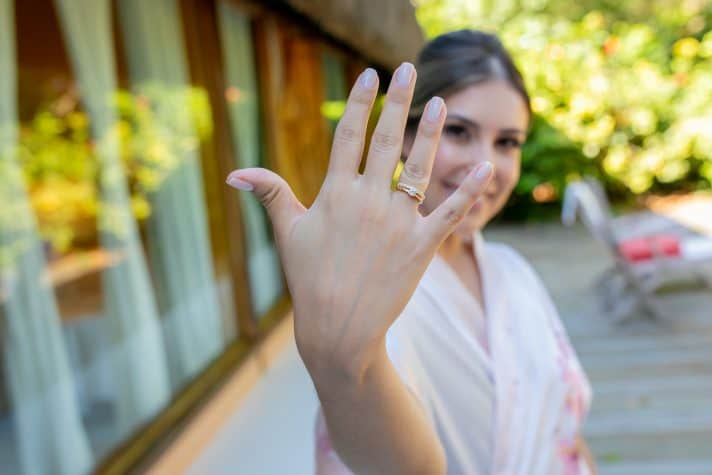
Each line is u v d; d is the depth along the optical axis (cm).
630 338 428
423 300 94
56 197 357
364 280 59
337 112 514
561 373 103
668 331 433
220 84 285
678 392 342
